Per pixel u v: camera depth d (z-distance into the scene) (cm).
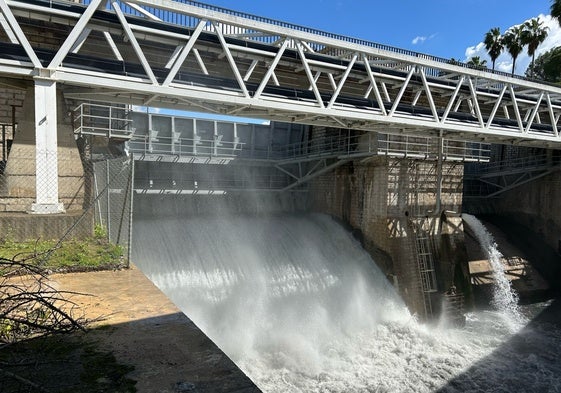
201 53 2136
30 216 1080
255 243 2334
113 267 923
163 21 1638
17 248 959
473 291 2797
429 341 2133
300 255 2378
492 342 2208
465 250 2695
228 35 1711
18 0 1362
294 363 1734
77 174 1415
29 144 1343
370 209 2578
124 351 486
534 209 3394
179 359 467
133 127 2469
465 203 3528
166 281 1844
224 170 2766
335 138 2733
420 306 2436
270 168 2933
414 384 1738
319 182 2994
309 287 2206
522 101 2539
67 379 414
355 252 2577
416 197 2575
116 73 1496
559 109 2791
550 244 3256
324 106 1797
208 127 2698
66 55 1438
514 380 1812
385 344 2066
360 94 2667
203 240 2197
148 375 427
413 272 2483
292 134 3025
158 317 606
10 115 1744
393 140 2480
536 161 3269
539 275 3162
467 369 1889
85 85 1373
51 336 516
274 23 1788
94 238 1125
